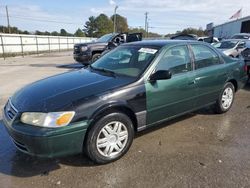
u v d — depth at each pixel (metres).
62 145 3.14
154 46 4.38
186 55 4.54
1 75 11.56
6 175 3.29
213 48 5.19
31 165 3.52
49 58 22.66
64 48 42.94
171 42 4.53
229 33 50.38
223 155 3.78
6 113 3.56
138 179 3.20
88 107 3.25
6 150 3.93
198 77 4.62
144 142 4.19
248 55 8.30
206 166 3.48
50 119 3.08
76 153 3.30
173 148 4.00
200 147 4.04
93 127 3.33
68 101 3.23
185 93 4.41
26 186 3.07
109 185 3.08
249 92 7.71
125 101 3.56
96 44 13.30
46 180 3.19
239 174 3.29
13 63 17.72
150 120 3.99
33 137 3.02
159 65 4.08
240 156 3.75
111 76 3.99
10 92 7.93
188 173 3.32
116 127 3.57
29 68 14.23
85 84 3.66
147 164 3.54
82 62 13.43
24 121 3.16
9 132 3.31
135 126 3.88
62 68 14.05
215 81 5.03
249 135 4.50
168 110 4.21
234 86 5.75
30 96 3.47
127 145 3.73
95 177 3.24
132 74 3.95
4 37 28.02
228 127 4.85
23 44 31.75
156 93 3.93
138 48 4.50
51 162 3.58
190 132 4.60
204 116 5.41
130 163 3.56
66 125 3.12
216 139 4.33
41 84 3.90
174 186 3.06
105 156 3.50
